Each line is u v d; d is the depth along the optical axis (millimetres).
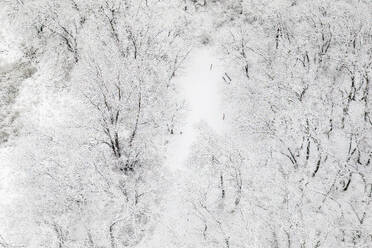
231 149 34906
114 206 34906
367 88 36219
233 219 35000
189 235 34469
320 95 35938
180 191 35688
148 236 35031
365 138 36938
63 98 40688
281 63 39656
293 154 37250
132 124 37906
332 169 36094
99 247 34000
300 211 33094
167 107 39281
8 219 35750
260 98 37906
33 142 36719
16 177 37312
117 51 38344
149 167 37562
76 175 34250
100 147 36469
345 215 34906
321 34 39656
